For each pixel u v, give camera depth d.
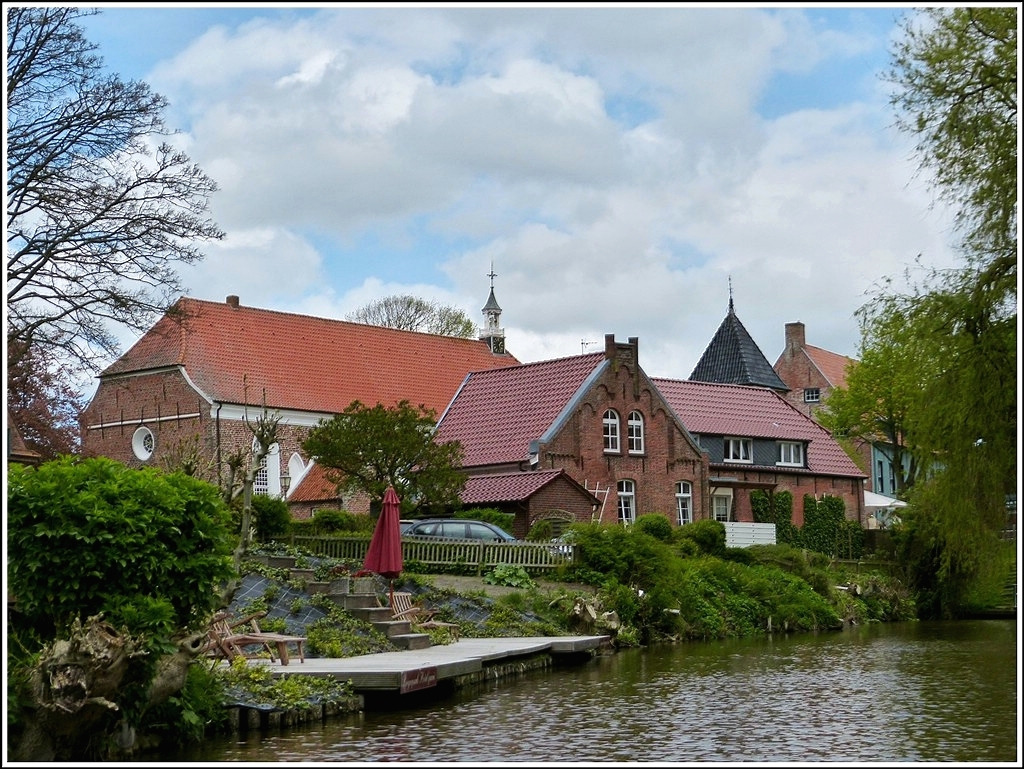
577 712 18.27
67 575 14.02
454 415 52.75
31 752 12.96
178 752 14.56
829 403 70.38
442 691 20.58
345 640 22.70
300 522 39.25
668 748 15.20
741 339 81.44
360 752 14.75
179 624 14.94
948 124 24.31
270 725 16.42
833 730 16.66
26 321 31.59
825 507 59.31
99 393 59.91
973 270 24.89
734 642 33.50
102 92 31.88
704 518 53.12
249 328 61.59
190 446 31.72
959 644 32.12
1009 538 26.33
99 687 12.89
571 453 48.50
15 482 14.18
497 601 30.30
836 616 40.44
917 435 25.84
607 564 35.47
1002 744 15.47
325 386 62.03
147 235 32.81
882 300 25.89
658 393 52.22
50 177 31.42
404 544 37.44
